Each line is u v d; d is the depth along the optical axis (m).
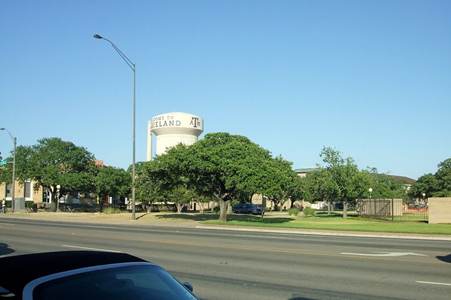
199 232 25.20
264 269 12.02
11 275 4.19
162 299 4.38
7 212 52.75
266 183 31.80
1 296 3.90
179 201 54.09
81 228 27.30
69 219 39.25
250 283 10.20
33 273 4.21
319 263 13.03
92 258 4.80
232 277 10.90
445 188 83.44
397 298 8.73
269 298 8.79
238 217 44.28
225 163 32.62
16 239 19.83
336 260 13.64
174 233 24.05
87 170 59.12
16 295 3.86
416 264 12.88
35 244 17.80
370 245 18.16
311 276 11.02
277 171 33.09
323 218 42.12
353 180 42.25
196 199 59.12
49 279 4.09
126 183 59.12
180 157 34.09
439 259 13.95
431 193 85.19
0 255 14.63
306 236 22.98
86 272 4.32
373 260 13.66
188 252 15.48
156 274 4.79
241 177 32.09
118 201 83.25
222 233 24.58
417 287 9.73
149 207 57.84
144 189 37.53
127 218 40.38
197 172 34.72
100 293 4.12
